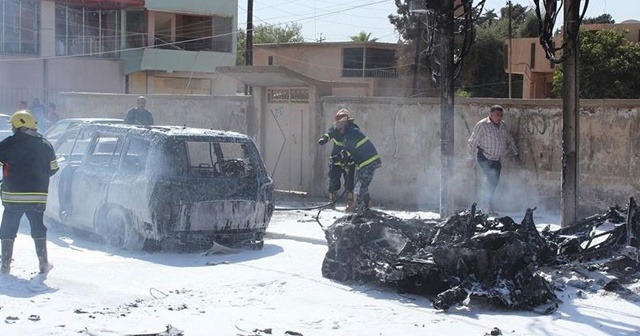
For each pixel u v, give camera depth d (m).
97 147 12.81
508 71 43.19
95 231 12.24
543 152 15.20
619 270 9.55
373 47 53.47
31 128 9.66
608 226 11.55
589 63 38.19
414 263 8.87
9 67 40.97
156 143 11.51
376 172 17.72
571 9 11.62
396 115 17.38
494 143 14.38
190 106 21.33
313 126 18.70
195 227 11.38
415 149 17.14
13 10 41.03
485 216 9.62
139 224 11.49
